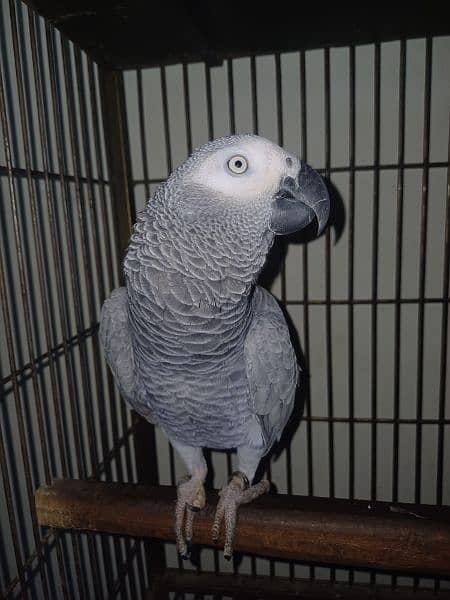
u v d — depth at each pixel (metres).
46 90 0.25
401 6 0.23
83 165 0.28
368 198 0.32
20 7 0.22
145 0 0.20
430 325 0.33
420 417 0.32
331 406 0.34
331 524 0.18
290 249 0.34
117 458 0.29
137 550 0.34
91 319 0.25
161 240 0.17
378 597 0.33
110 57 0.28
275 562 0.38
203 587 0.35
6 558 0.21
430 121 0.30
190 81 0.33
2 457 0.17
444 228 0.31
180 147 0.33
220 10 0.23
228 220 0.18
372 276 0.33
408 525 0.17
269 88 0.32
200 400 0.21
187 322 0.18
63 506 0.19
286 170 0.19
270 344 0.22
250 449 0.24
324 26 0.25
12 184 0.17
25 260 0.23
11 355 0.17
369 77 0.31
